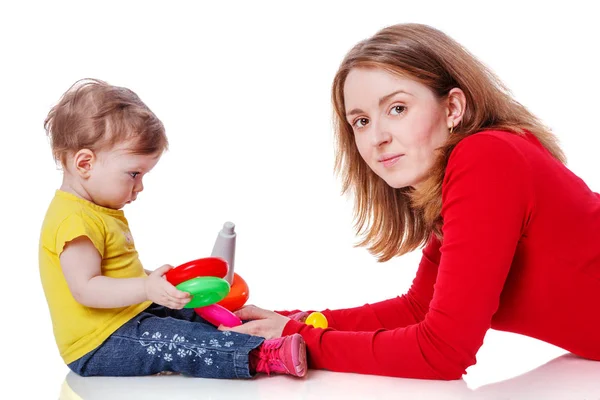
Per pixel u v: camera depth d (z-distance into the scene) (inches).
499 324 84.2
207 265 81.7
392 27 82.4
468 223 73.4
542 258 76.9
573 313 79.0
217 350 81.0
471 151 75.3
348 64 82.5
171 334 82.7
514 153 74.5
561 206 75.5
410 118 79.5
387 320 94.7
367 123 82.4
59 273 84.3
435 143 80.6
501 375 82.4
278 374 82.8
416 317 94.4
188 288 79.7
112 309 84.4
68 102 87.5
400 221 94.1
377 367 78.5
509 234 73.2
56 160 88.0
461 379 80.6
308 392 76.2
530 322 81.5
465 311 72.9
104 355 83.4
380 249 96.0
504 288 80.2
